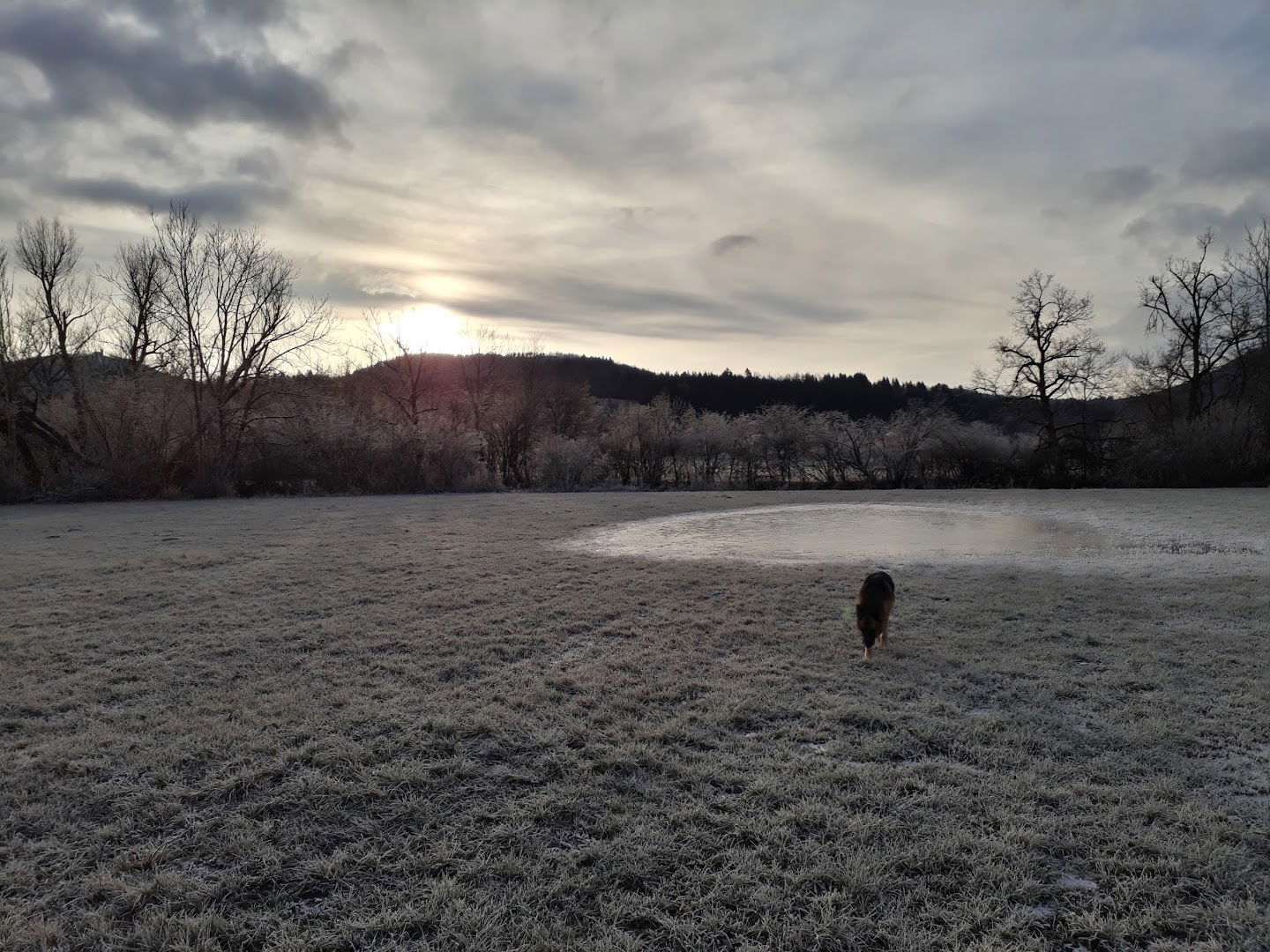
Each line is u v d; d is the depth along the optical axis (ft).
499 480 110.63
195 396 93.91
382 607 29.37
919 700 18.89
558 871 11.48
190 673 21.35
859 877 11.07
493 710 18.13
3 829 12.86
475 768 15.07
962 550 46.55
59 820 13.14
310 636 25.16
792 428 130.21
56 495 84.12
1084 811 13.17
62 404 94.07
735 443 129.70
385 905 10.68
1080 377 116.47
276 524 60.44
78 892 11.14
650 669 21.57
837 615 27.99
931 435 125.18
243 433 99.76
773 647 23.86
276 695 19.34
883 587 23.36
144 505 79.77
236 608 29.37
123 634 25.55
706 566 39.40
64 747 16.01
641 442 131.23
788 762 15.24
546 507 76.18
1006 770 14.84
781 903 10.63
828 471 129.29
